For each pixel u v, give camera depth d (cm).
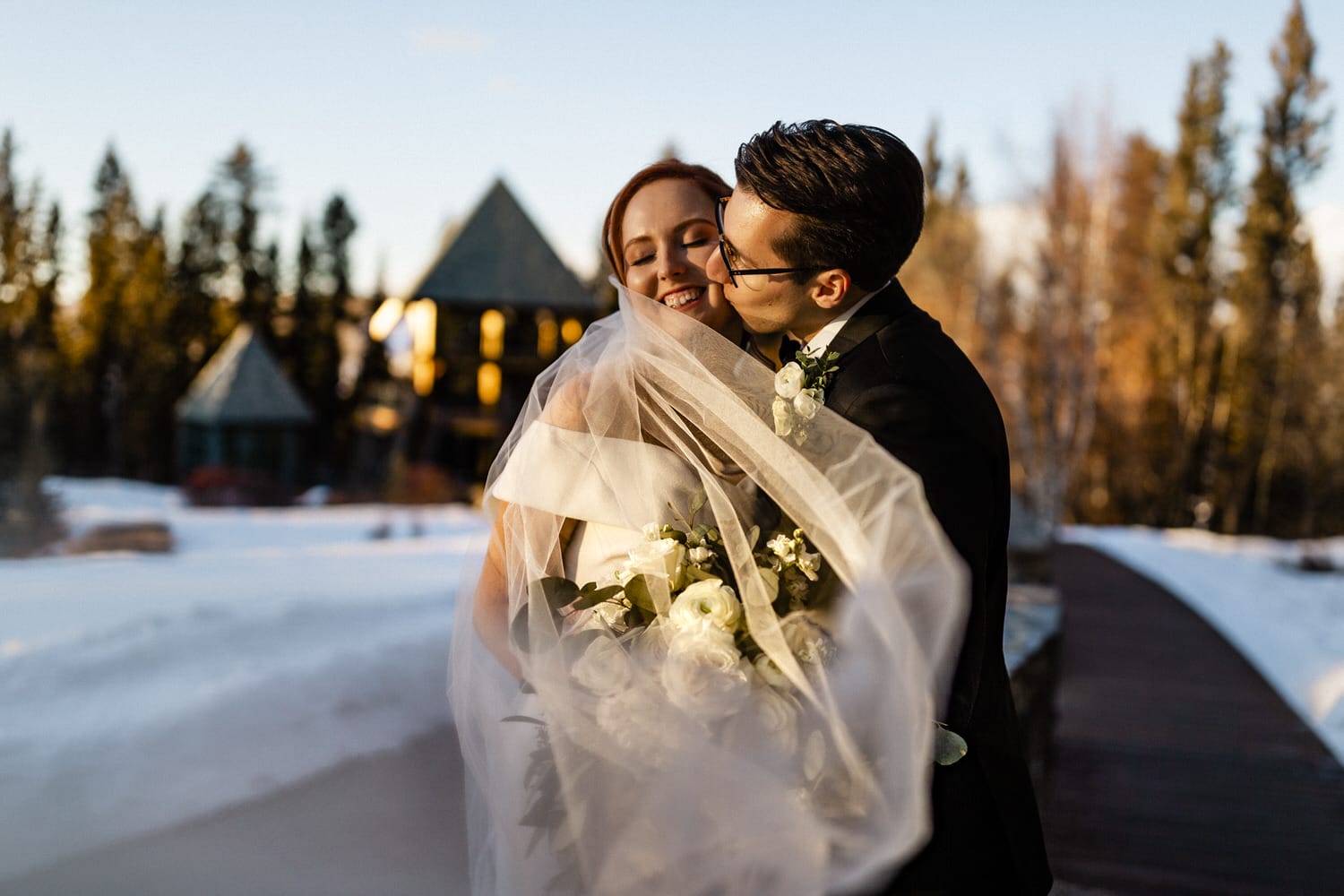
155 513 2370
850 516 135
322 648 446
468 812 170
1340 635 1035
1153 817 504
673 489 155
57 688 378
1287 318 4156
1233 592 1380
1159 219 4381
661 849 140
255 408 3778
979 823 150
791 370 145
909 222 148
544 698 145
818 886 137
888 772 134
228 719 355
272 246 5791
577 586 160
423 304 3775
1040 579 866
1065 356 2981
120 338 5109
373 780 346
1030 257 2992
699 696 137
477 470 3897
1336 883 427
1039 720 465
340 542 2061
